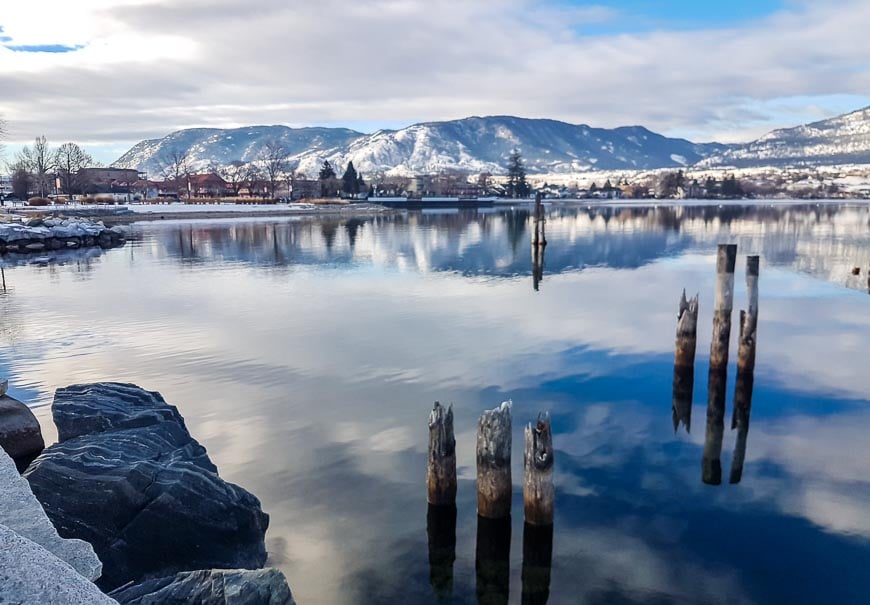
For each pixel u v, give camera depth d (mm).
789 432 14039
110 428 10430
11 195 116250
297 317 25500
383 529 9859
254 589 6023
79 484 8297
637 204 176500
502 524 9758
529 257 48469
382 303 28750
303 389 16250
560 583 8766
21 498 7465
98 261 46031
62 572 4754
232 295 30984
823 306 28281
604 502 10898
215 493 8938
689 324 16438
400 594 8469
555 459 12531
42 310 27047
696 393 16391
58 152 131250
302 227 82688
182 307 27766
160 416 11047
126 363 18594
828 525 10219
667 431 13945
